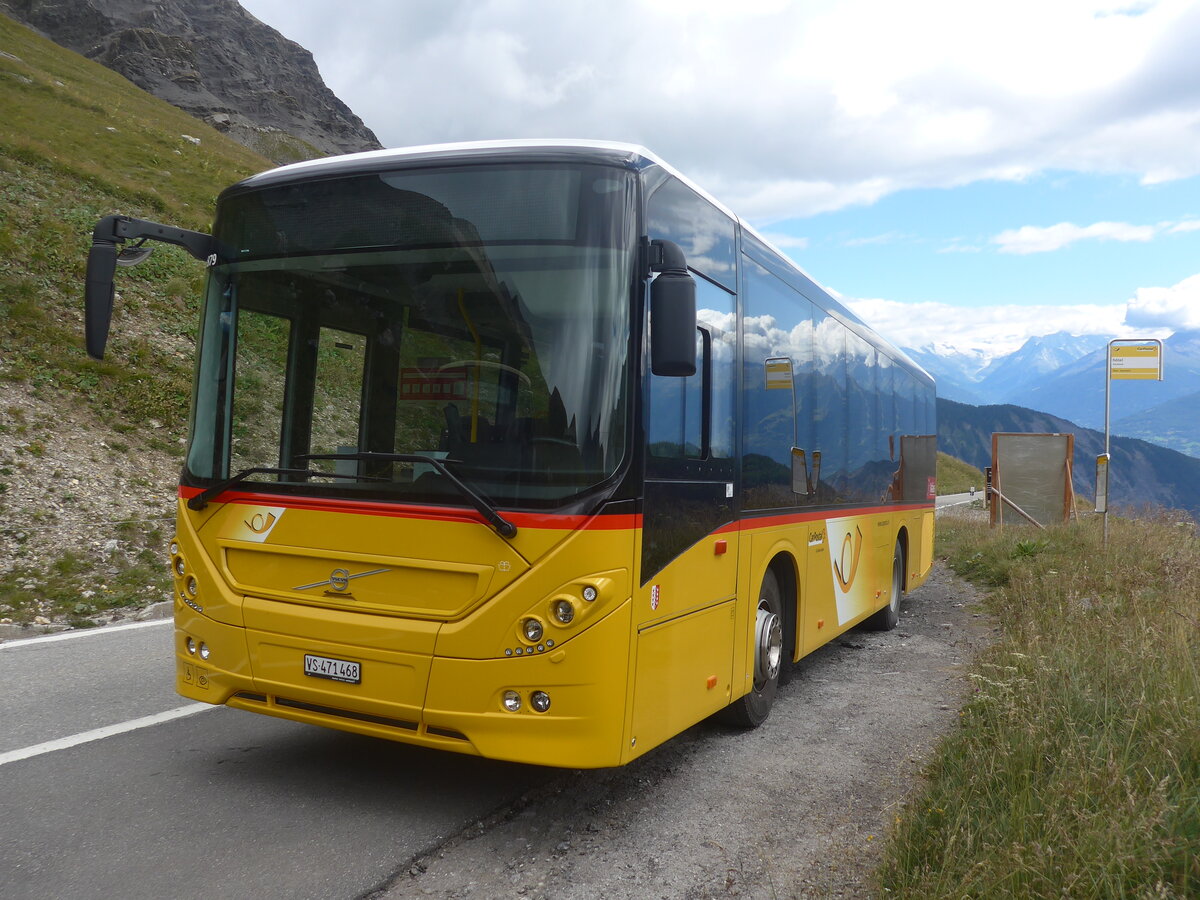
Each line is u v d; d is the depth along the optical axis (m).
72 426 14.42
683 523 4.93
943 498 54.41
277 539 4.66
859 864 4.21
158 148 42.03
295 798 4.84
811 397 7.62
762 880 4.08
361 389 4.55
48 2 188.88
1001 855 3.55
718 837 4.57
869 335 9.83
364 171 4.71
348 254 4.69
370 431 4.51
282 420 4.74
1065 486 22.05
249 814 4.60
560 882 4.02
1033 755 4.63
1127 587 10.22
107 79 65.19
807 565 7.42
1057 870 3.40
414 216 4.59
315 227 4.79
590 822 4.72
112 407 15.66
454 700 4.22
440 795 4.98
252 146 135.62
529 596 4.14
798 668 8.73
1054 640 7.67
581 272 4.32
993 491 22.34
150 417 15.88
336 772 5.26
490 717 4.18
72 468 12.98
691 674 5.11
